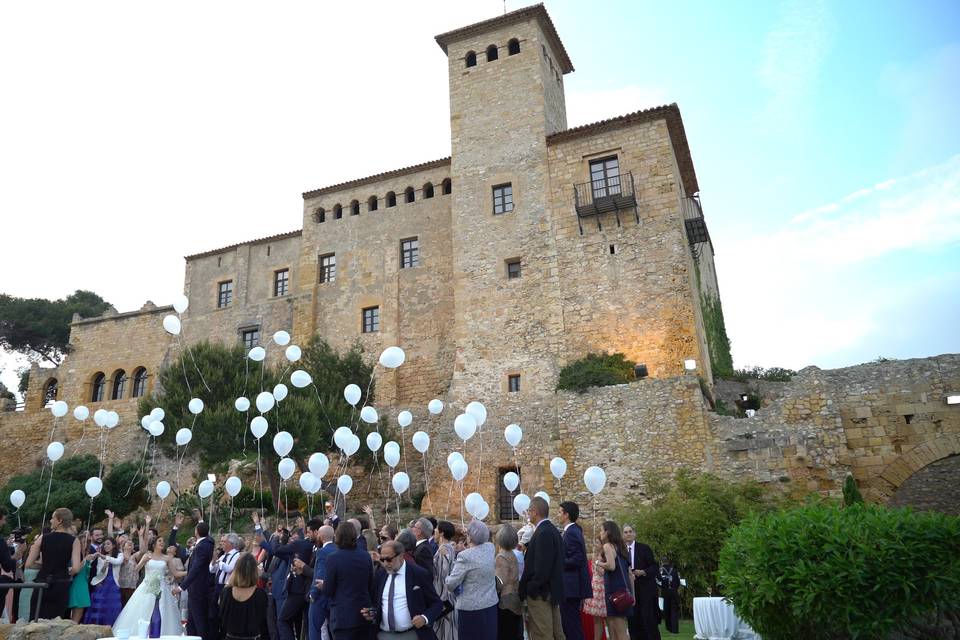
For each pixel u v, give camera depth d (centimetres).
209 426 2350
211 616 1036
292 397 2523
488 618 731
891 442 2020
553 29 3350
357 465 2745
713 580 1625
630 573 909
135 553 1362
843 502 1881
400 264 3450
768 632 848
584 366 2514
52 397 4362
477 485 2522
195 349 2712
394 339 3319
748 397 2862
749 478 2075
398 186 3581
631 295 2650
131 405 3862
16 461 4006
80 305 5494
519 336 2788
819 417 2083
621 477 2222
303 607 996
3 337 5078
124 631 719
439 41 3403
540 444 2494
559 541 788
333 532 945
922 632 791
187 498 2805
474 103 3231
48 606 973
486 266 2947
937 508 2220
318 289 3606
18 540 1633
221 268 4034
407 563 757
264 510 2725
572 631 805
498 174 3062
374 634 741
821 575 783
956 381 1998
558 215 2880
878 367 2116
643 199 2741
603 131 2903
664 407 2238
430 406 1983
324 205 3741
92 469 3231
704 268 3253
